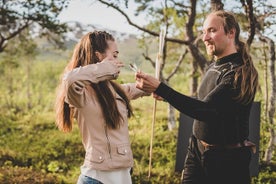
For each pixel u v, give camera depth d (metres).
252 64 3.33
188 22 8.46
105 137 2.97
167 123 12.56
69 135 11.78
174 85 17.05
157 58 3.68
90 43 3.10
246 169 3.46
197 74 9.95
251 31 6.84
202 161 3.48
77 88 2.81
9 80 20.12
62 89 3.16
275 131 7.89
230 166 3.40
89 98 2.97
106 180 2.97
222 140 3.37
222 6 6.84
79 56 3.14
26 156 9.58
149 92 3.25
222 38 3.35
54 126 13.73
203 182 3.56
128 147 3.05
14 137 12.23
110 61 2.95
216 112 3.20
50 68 23.83
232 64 3.31
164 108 14.83
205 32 3.42
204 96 3.48
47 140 11.49
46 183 7.18
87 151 3.02
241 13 7.96
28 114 16.20
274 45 7.61
